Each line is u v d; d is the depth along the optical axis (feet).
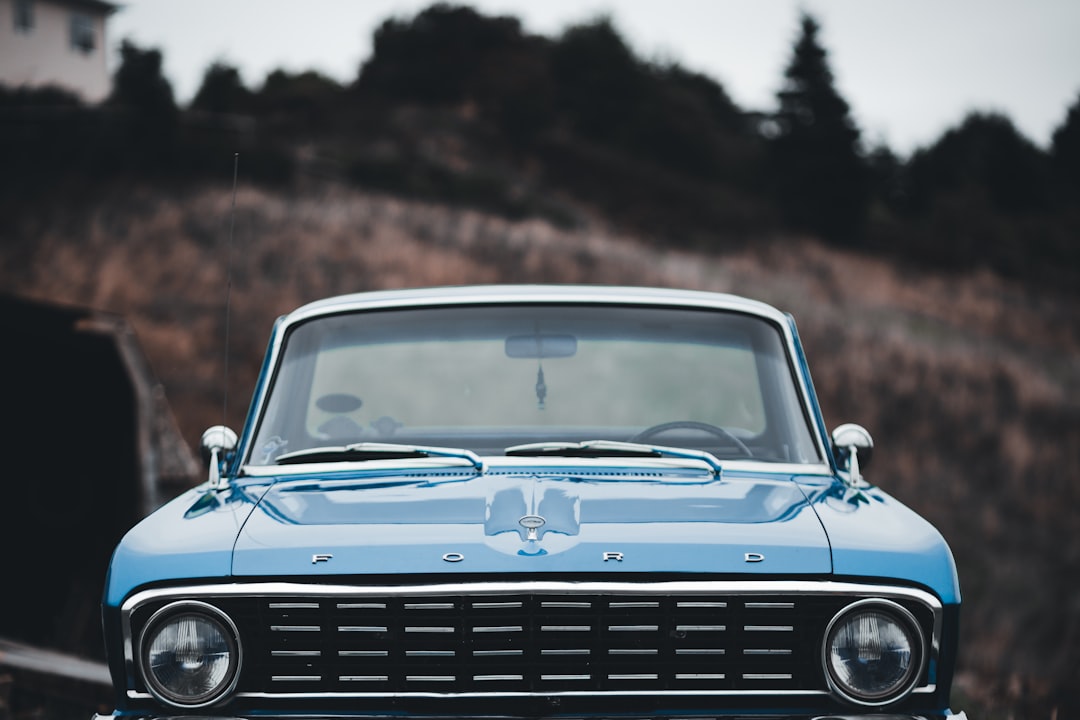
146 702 10.42
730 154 253.03
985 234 201.46
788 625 10.36
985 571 46.01
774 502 11.69
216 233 102.99
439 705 10.30
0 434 29.27
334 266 97.66
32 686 19.67
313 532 10.87
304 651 10.39
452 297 14.71
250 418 13.74
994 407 80.79
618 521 10.97
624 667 10.33
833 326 105.50
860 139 218.18
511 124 221.46
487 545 10.53
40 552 28.68
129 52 127.03
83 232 99.14
